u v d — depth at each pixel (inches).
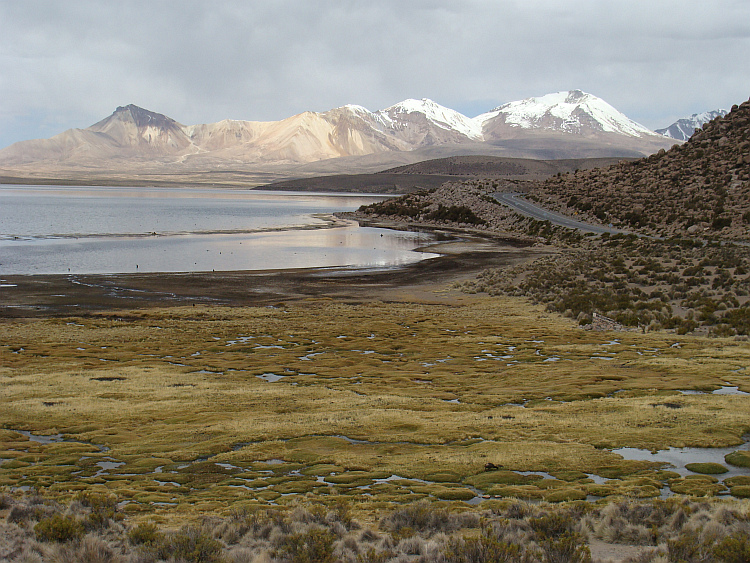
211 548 473.7
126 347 1813.5
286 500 686.5
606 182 6294.3
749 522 518.0
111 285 2878.9
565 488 698.8
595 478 749.9
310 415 1102.4
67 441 994.1
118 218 7293.3
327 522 564.1
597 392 1227.9
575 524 548.7
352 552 482.9
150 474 818.8
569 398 1196.5
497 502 648.4
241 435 979.9
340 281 3137.3
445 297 2741.1
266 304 2546.8
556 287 2854.3
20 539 493.0
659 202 5068.9
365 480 762.8
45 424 1082.7
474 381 1400.1
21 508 581.9
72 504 625.0
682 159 5910.4
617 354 1621.6
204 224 6673.2
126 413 1145.4
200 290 2819.9
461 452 866.1
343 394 1288.1
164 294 2711.6
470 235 5654.5
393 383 1398.9
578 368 1473.9
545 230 5241.1
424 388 1347.2
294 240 5128.0
